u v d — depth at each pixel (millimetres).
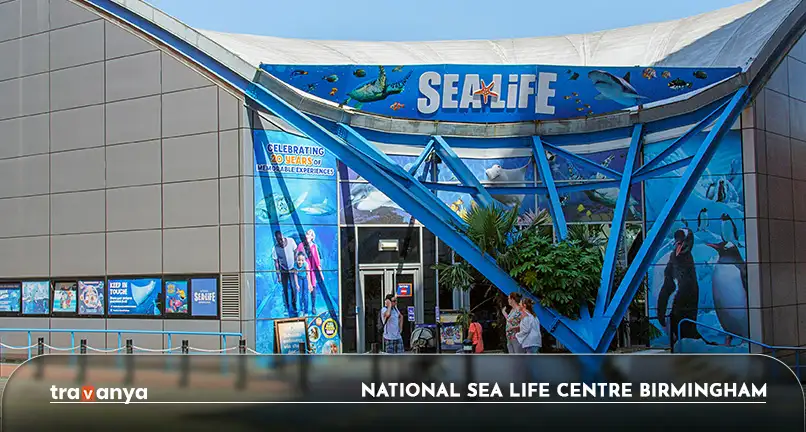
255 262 17891
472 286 19000
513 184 20688
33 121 20859
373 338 19672
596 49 24391
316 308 18859
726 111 16609
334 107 18547
